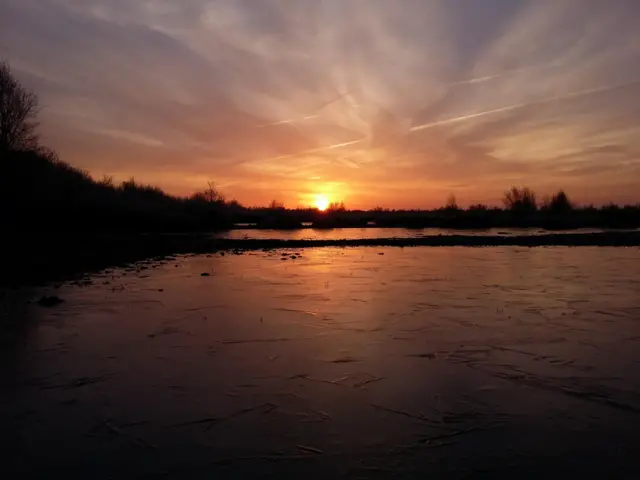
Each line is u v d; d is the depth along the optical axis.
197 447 6.83
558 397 8.44
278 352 10.68
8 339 11.47
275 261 26.67
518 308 14.85
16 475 6.16
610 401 8.28
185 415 7.75
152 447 6.82
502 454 6.64
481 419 7.64
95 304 15.10
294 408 8.00
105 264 24.64
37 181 38.50
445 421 7.58
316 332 12.20
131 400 8.27
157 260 27.14
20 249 27.69
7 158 35.28
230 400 8.29
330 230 58.44
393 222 68.38
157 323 12.94
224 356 10.41
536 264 25.55
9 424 7.45
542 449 6.77
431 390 8.72
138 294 16.70
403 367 9.83
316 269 23.30
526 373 9.52
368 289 17.86
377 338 11.72
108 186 58.06
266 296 16.47
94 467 6.34
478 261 26.81
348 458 6.55
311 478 6.10
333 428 7.36
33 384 8.91
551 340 11.62
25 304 14.99
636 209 79.19
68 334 11.90
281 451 6.72
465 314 14.06
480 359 10.30
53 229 37.34
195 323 12.97
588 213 81.88
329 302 15.56
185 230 49.78
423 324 12.97
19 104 37.84
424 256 29.41
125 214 45.88
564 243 38.19
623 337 11.87
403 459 6.52
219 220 58.84
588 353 10.70
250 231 54.22
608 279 20.42
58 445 6.87
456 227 64.38
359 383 9.02
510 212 83.69
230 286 18.39
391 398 8.39
